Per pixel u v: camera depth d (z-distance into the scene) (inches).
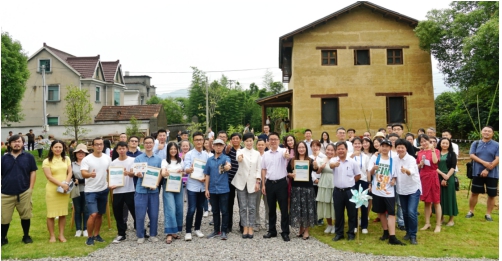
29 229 304.5
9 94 962.1
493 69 635.5
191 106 1577.3
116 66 1454.2
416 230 263.7
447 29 700.0
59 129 1120.8
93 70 1283.2
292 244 265.3
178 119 1962.4
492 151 311.0
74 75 1250.0
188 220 278.1
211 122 1494.8
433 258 233.0
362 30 764.0
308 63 763.4
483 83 698.2
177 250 253.1
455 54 722.2
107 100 1385.3
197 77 1571.1
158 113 1262.3
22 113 1218.0
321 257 235.8
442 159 305.9
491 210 319.3
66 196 276.4
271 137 281.4
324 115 765.9
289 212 280.4
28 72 1033.5
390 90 757.3
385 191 262.7
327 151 285.1
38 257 238.8
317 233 295.7
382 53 761.0
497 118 796.0
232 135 298.8
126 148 281.1
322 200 291.6
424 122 751.1
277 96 805.9
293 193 276.5
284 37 757.9
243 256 239.0
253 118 1637.6
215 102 1472.7
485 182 320.8
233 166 295.0
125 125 1137.4
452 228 298.4
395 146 272.1
